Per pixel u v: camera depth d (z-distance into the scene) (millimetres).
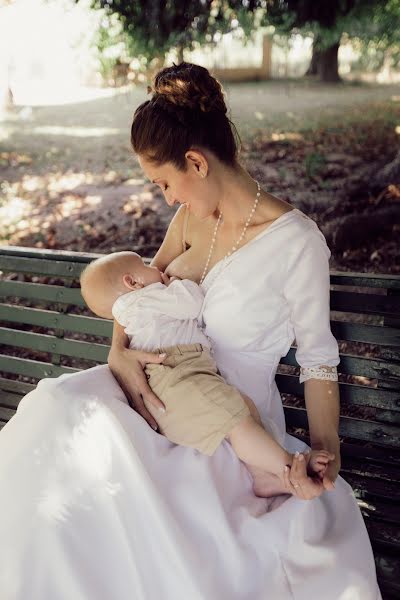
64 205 7422
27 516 1859
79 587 1788
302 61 21469
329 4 7664
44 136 11062
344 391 2371
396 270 5238
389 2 9461
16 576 1812
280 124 11539
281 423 2242
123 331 2213
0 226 6883
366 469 2369
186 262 2299
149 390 2031
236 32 7945
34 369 2916
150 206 7152
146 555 1846
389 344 2293
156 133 1943
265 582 1864
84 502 1867
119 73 12828
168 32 7227
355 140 9938
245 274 2084
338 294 2338
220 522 1869
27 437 1979
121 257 2217
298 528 1889
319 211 6668
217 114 2002
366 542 2020
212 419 1926
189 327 2115
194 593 1779
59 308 2840
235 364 2164
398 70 19266
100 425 1944
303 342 2107
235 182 2076
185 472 1940
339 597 1887
